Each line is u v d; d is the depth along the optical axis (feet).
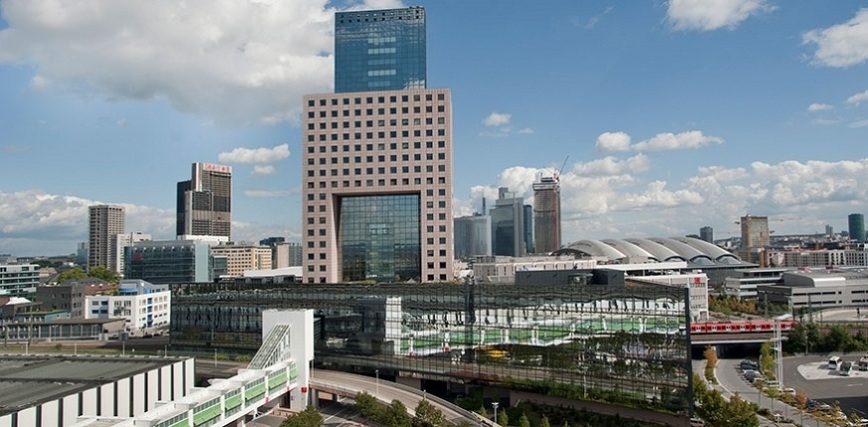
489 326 383.24
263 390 340.80
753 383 440.86
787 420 345.92
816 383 446.19
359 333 437.17
